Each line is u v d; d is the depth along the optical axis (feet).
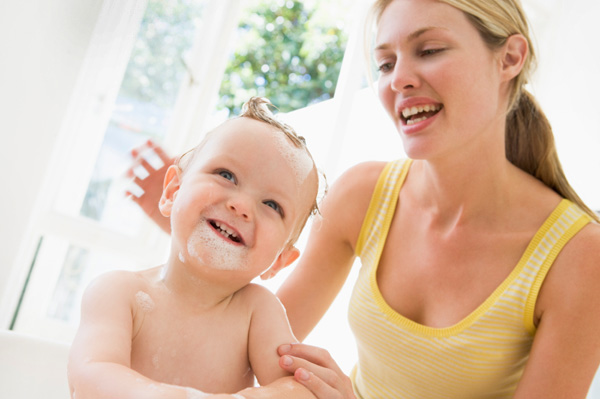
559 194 3.63
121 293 2.34
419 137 3.12
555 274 3.10
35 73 5.37
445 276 3.38
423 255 3.49
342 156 8.26
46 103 5.46
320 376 2.40
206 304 2.52
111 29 5.71
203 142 2.71
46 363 3.54
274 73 23.08
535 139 3.64
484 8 3.05
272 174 2.56
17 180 5.38
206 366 2.44
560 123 8.09
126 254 6.91
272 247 2.52
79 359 2.08
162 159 4.53
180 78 7.30
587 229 3.15
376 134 8.38
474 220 3.40
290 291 3.81
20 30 5.26
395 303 3.49
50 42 5.42
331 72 22.95
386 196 3.77
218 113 22.94
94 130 6.16
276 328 2.58
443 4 3.03
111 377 1.98
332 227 3.84
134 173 4.51
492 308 3.18
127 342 2.22
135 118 6.97
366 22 3.88
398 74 3.09
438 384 3.33
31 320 6.84
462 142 3.11
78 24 5.56
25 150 5.40
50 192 5.83
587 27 8.06
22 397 3.44
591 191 7.43
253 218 2.47
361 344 3.62
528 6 8.41
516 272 3.20
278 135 2.68
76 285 7.07
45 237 6.84
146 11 7.05
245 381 2.56
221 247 2.39
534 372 3.02
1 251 5.37
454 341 3.21
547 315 3.09
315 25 23.02
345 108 7.79
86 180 6.55
